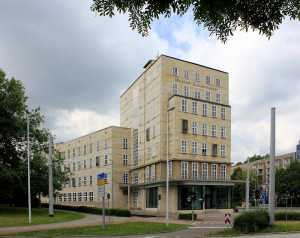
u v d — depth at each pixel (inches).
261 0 274.5
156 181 1977.1
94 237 800.3
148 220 1343.5
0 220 1247.5
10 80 1747.0
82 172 3110.2
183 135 2033.7
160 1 268.8
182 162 1991.9
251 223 781.9
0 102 1649.9
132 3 280.2
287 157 4434.1
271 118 877.8
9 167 1697.8
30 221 1190.3
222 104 2269.9
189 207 1957.4
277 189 3326.8
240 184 3868.1
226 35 312.8
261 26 295.6
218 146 2181.3
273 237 669.3
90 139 3026.6
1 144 1728.6
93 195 2859.3
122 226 1010.7
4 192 1667.1
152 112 2261.3
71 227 1011.9
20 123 1760.6
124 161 2691.9
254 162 5128.0
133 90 2743.6
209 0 265.3
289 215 1112.2
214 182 1999.3
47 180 1854.1
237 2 277.0
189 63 2267.5
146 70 2442.2
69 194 3324.3
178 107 2048.5
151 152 2233.0
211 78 2343.8
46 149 1980.8
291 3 275.4
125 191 2637.8
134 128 2650.1
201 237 744.3
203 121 2143.2
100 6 287.0
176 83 2188.7
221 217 1531.7
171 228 970.7
